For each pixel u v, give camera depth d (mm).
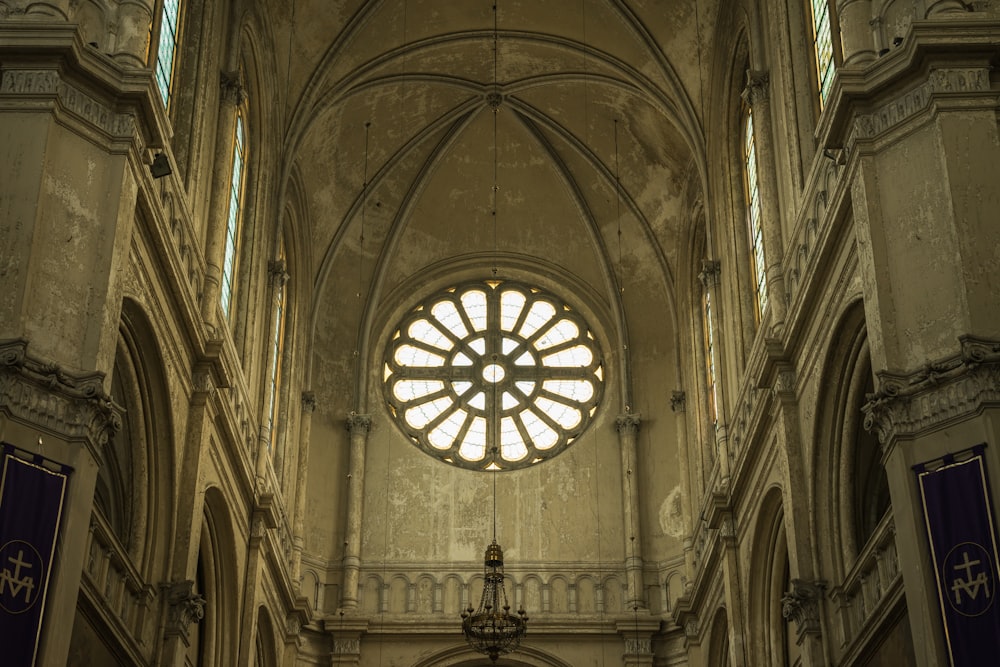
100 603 16109
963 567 13516
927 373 14375
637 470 32062
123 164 16188
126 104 16438
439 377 33781
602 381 33594
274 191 27812
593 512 31828
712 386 29734
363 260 33406
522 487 32156
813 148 21016
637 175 32406
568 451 32594
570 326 34469
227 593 23031
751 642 23562
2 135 15461
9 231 14992
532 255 34656
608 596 30750
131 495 18922
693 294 31156
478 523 31703
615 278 33719
